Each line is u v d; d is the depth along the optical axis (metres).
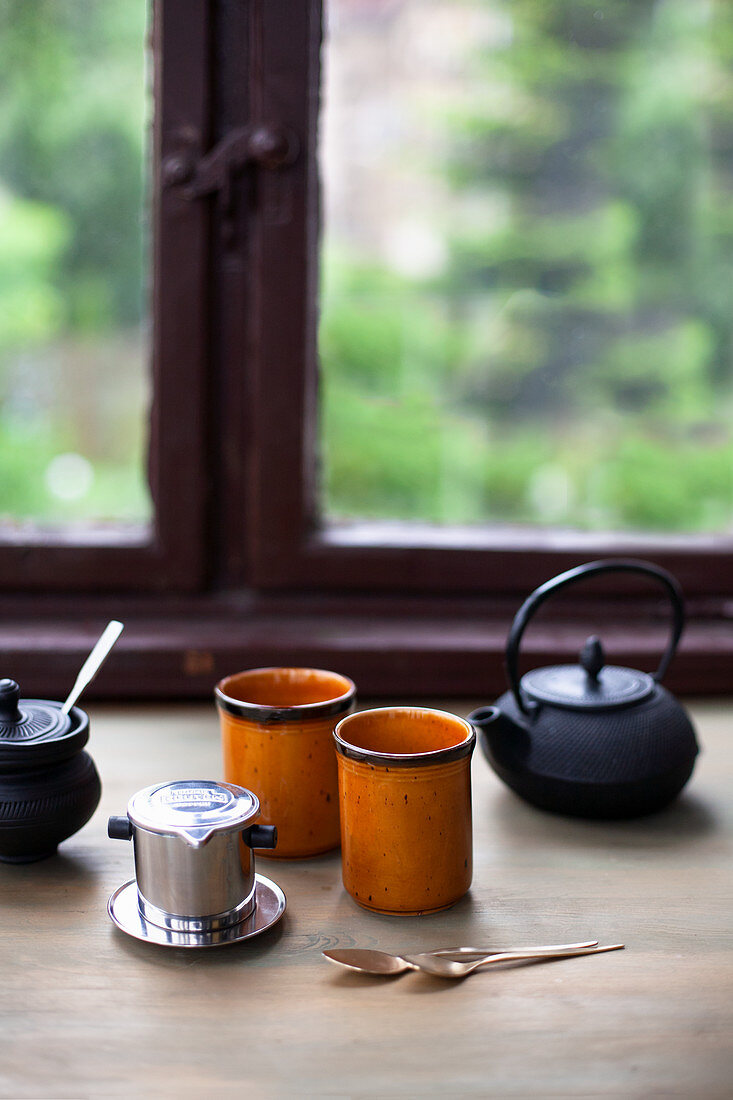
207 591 1.03
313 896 0.57
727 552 1.05
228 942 0.50
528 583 1.04
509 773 0.66
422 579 1.03
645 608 1.05
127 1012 0.46
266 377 0.99
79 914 0.55
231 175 0.97
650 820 0.67
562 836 0.64
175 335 0.98
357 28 1.03
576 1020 0.45
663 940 0.52
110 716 0.87
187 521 1.00
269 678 0.66
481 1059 0.43
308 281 0.99
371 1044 0.44
